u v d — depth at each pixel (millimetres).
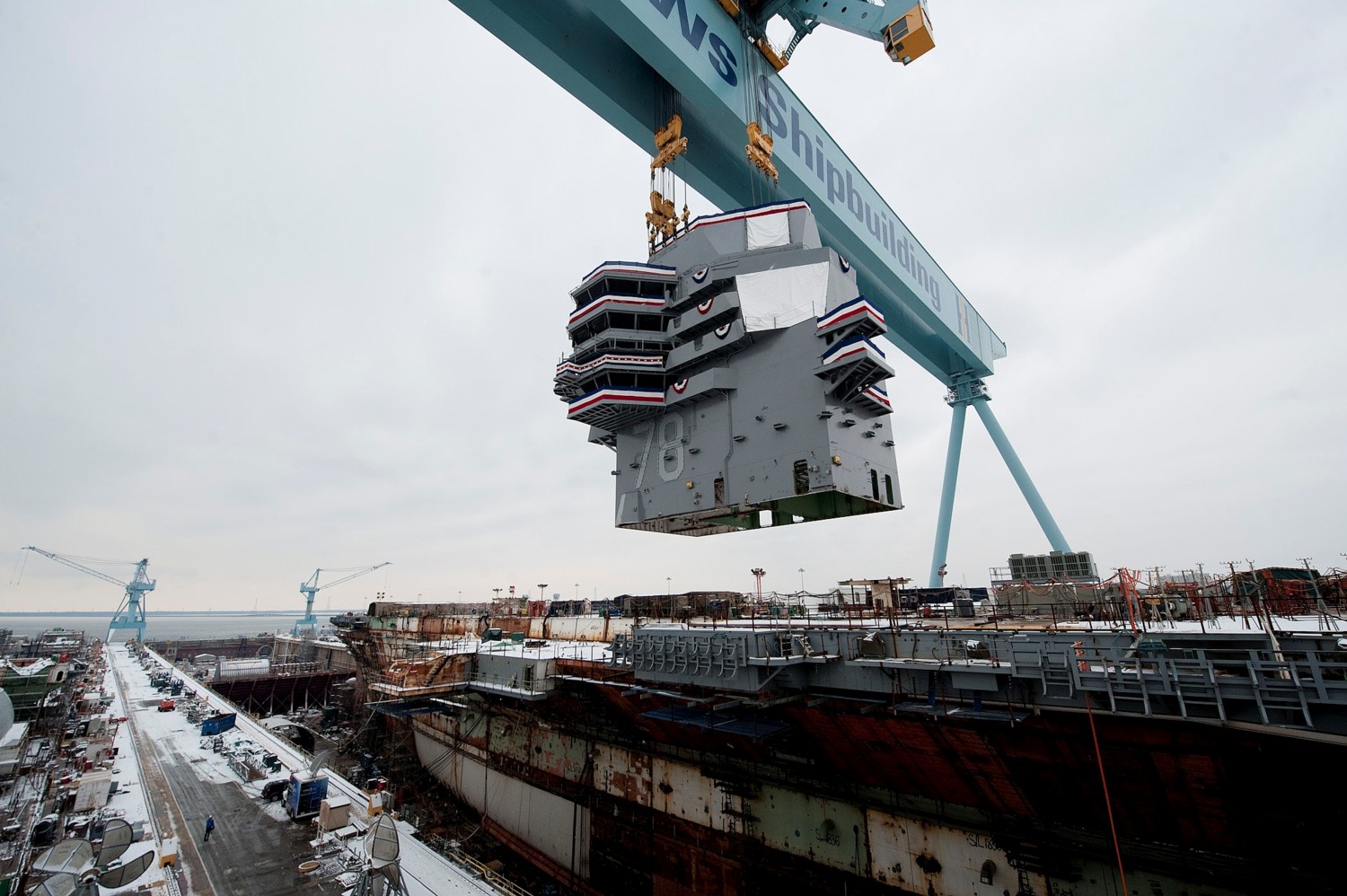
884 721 20000
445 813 43000
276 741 42031
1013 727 17469
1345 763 13781
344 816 27312
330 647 94125
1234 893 16938
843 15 25828
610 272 25969
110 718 45281
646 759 31156
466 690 37219
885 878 22594
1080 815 19031
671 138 25375
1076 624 23453
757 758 26266
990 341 54250
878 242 36312
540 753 37562
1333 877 15477
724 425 24328
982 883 20594
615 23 20156
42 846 23609
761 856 25781
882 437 24531
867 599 32562
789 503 24719
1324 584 23453
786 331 22953
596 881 31906
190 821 27609
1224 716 13633
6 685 40812
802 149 30219
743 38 26312
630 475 28188
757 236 25547
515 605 71250
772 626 26781
